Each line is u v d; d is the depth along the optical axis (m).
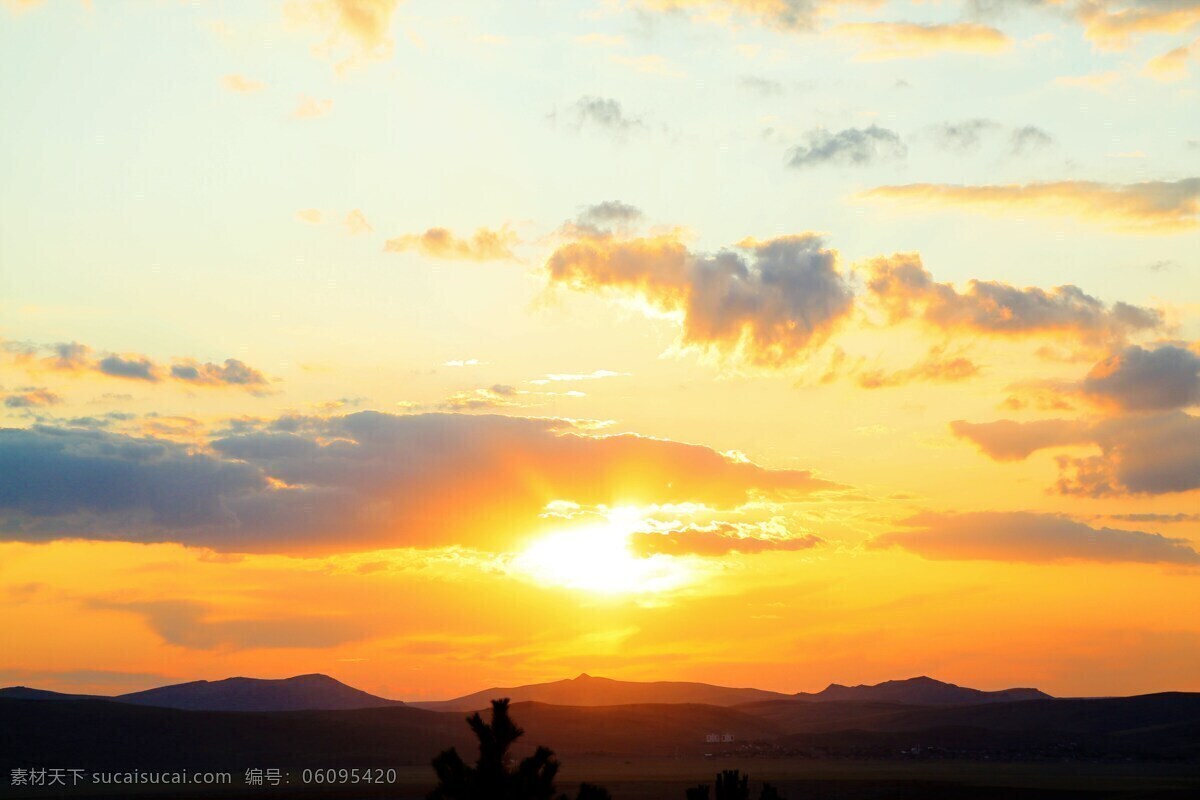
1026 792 157.25
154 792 153.38
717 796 38.66
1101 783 177.62
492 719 30.34
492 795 29.02
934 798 150.75
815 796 151.25
